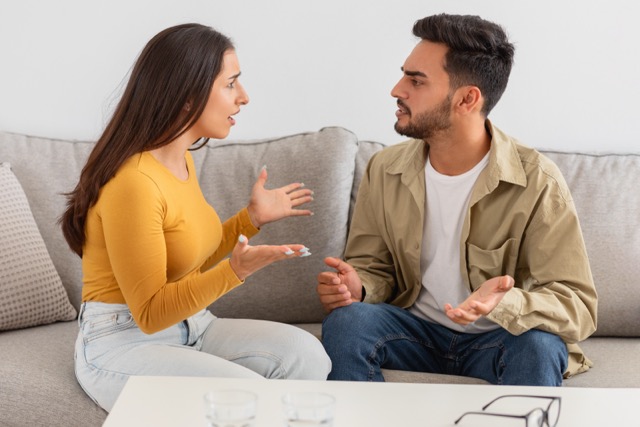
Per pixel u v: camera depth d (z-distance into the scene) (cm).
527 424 122
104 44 256
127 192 167
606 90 255
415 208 203
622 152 238
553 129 257
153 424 122
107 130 175
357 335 189
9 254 208
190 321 186
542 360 177
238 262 160
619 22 252
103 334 175
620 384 184
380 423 123
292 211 202
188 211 178
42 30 255
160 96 173
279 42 256
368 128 259
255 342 182
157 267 167
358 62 257
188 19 256
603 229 221
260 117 259
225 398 115
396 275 213
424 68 195
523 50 254
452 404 131
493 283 163
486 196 197
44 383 176
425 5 254
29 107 258
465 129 196
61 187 229
